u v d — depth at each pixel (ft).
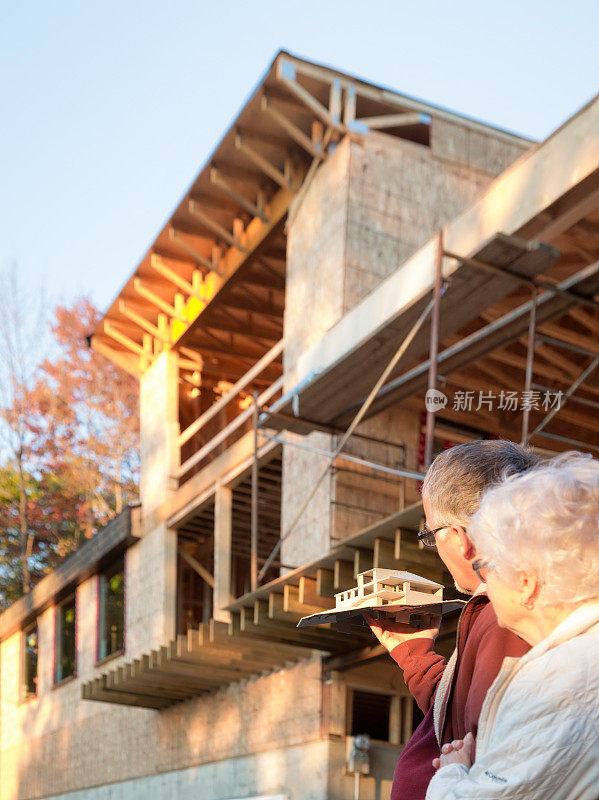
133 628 49.80
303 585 27.40
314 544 33.53
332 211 36.52
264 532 52.39
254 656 34.22
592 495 3.94
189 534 50.60
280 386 38.52
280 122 36.83
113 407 96.07
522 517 4.00
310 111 37.09
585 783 3.55
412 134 39.47
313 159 39.60
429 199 37.65
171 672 37.17
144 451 52.75
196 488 46.47
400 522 22.43
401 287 23.48
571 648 3.77
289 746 33.37
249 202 42.73
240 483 44.73
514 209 20.59
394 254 36.27
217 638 32.48
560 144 19.67
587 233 24.25
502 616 4.17
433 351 21.20
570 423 33.19
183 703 42.83
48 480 93.66
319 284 36.47
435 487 5.06
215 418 55.83
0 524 92.63
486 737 3.99
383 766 31.17
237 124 38.34
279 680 35.01
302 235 38.37
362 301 25.32
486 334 25.16
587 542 3.88
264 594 29.35
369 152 36.65
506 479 4.27
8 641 68.54
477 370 30.50
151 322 54.54
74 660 57.06
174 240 45.01
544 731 3.63
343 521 32.86
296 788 32.32
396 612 5.86
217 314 52.75
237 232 43.68
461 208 38.29
